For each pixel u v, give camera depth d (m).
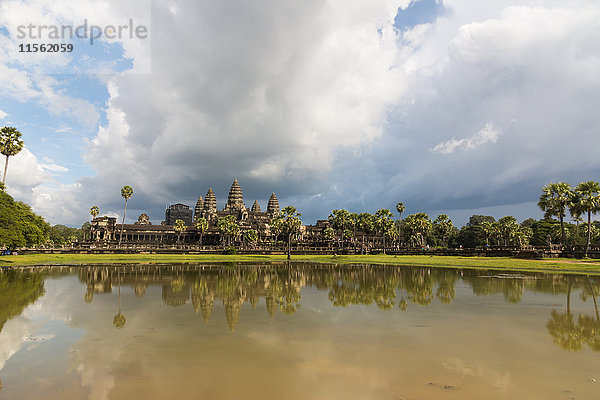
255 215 191.00
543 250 72.44
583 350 14.32
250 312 21.73
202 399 9.72
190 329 17.33
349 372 11.78
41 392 10.13
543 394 10.14
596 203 68.62
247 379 11.12
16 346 14.46
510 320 19.70
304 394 10.07
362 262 74.06
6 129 72.25
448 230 113.69
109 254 84.88
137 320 19.23
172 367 12.12
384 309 22.94
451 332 16.98
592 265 55.19
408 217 140.62
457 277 43.28
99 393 10.05
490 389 10.48
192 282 37.38
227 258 85.06
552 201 76.00
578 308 23.31
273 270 54.62
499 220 119.12
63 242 158.88
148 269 53.31
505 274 46.78
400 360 12.98
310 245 137.62
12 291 29.52
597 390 10.41
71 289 31.09
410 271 52.78
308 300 26.44
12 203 67.50
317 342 15.20
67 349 14.05
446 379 11.23
